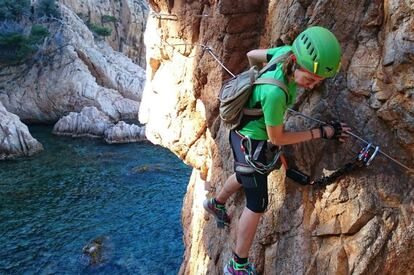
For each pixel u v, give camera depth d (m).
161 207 19.09
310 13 3.38
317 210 3.36
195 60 5.41
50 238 16.06
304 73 2.74
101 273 13.83
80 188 21.23
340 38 3.18
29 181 22.08
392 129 2.97
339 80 3.20
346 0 3.14
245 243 3.27
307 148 3.40
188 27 5.64
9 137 26.06
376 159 3.06
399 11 2.74
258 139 3.08
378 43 3.01
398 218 2.98
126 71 40.28
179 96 6.34
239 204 4.31
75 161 25.45
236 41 4.55
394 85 2.86
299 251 3.43
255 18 4.45
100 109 34.84
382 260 2.99
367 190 3.08
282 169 3.67
